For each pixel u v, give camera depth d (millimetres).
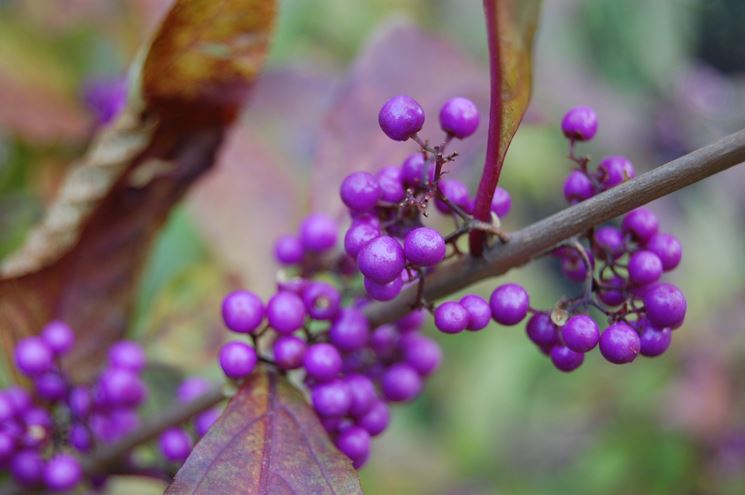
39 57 247
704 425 393
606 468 401
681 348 409
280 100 257
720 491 392
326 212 203
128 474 192
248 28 181
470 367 409
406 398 182
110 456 189
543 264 446
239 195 224
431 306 167
